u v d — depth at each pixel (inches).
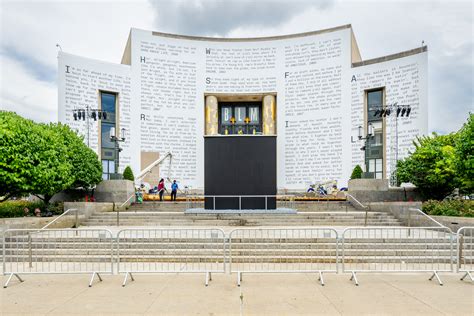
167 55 1051.3
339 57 1004.6
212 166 635.5
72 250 383.2
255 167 632.4
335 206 737.0
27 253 382.3
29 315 210.2
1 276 303.4
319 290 257.3
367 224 573.6
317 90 1022.4
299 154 1026.7
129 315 209.3
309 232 474.0
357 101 973.8
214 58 1075.3
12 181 500.4
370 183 742.5
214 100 1065.5
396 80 922.1
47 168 535.2
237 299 237.1
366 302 230.5
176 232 471.2
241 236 430.3
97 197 757.9
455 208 565.6
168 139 1032.2
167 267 333.1
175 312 213.8
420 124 881.5
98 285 272.8
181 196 911.7
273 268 327.9
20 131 518.0
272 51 1065.5
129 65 1024.9
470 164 518.6
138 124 1010.1
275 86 1057.5
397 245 385.4
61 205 628.1
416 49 896.3
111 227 552.4
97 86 969.5
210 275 293.7
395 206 601.6
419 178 709.3
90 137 943.7
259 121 1138.0
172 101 1044.5
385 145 925.2
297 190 1017.5
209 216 599.5
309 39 1038.4
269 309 217.9
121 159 983.0
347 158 974.4
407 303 228.4
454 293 249.4
